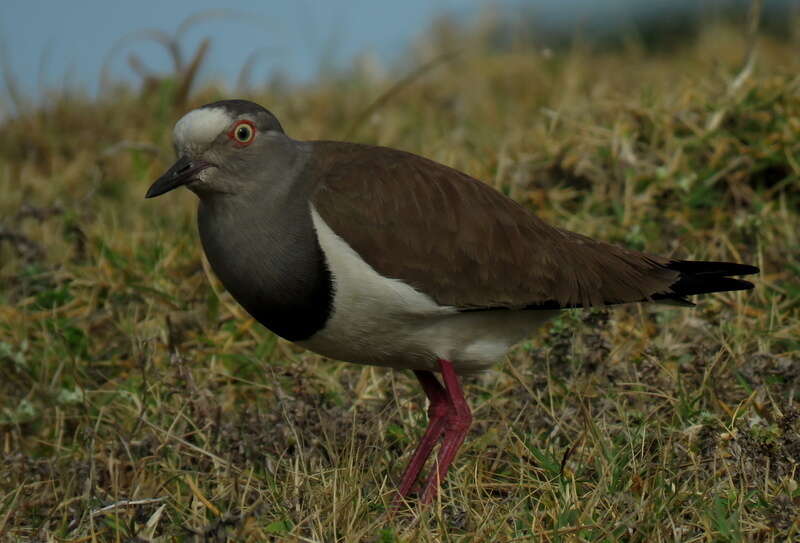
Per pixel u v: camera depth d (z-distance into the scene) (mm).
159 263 12828
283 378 11227
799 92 13680
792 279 11961
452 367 9523
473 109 17172
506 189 13531
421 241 9211
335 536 8289
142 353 10930
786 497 8273
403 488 9500
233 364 11562
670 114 13586
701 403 10133
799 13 20000
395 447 10359
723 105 13547
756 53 15461
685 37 21562
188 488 9547
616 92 14867
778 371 10219
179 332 11812
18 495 9461
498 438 10031
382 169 9398
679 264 10047
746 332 11039
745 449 9039
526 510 8883
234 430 10086
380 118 16953
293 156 9422
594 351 10555
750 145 13164
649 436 9594
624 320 11531
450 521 8641
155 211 14594
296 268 9133
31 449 10938
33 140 17188
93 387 11609
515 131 14883
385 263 9109
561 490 8781
